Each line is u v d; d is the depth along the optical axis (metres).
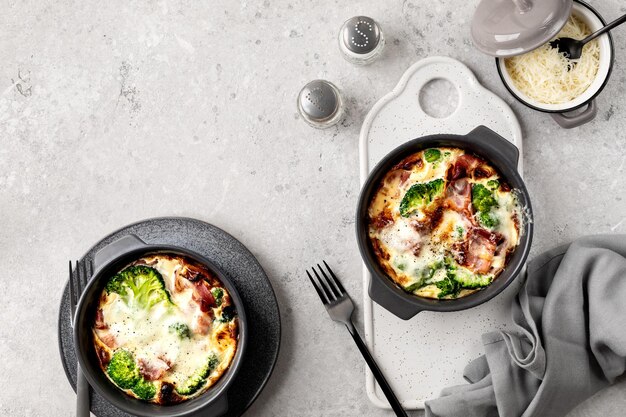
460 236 1.51
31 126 1.79
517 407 1.56
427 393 1.65
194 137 1.75
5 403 1.76
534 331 1.54
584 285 1.58
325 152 1.72
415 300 1.47
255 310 1.64
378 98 1.72
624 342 1.50
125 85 1.77
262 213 1.73
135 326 1.55
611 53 1.55
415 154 1.54
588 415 1.64
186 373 1.54
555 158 1.67
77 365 1.65
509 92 1.59
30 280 1.77
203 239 1.65
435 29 1.71
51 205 1.78
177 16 1.76
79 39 1.79
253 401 1.62
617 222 1.66
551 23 1.45
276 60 1.74
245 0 1.75
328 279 1.66
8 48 1.80
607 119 1.67
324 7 1.73
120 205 1.77
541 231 1.67
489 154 1.49
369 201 1.54
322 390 1.69
